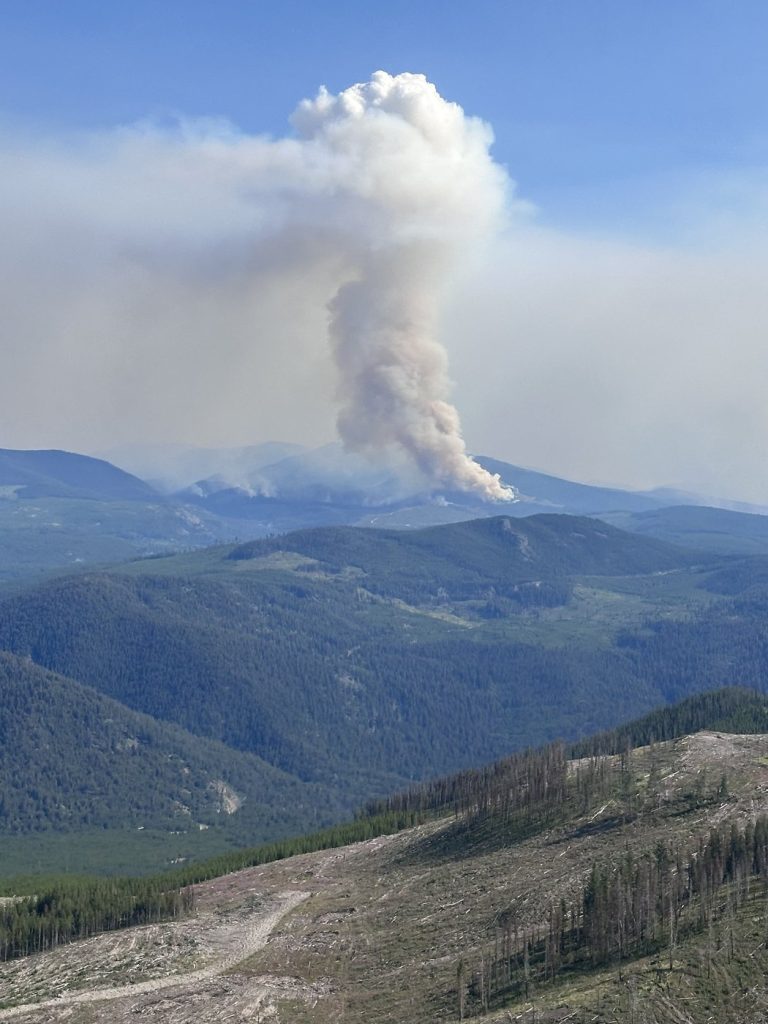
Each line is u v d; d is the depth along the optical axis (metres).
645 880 193.88
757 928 179.62
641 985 171.38
